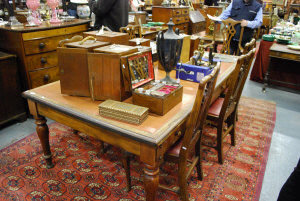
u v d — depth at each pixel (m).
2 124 2.97
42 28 3.03
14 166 2.29
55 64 3.34
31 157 2.42
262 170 2.31
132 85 1.65
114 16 3.35
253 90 4.48
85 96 1.75
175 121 1.44
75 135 2.83
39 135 2.05
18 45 2.91
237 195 2.00
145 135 1.30
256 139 2.85
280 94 4.32
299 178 1.17
